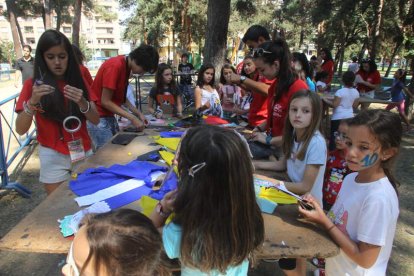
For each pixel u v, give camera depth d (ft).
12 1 73.56
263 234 4.11
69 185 6.13
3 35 207.72
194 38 83.51
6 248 4.27
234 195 3.64
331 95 23.70
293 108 5.97
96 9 90.43
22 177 14.62
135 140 9.12
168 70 14.44
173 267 4.13
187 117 12.23
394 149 4.44
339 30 69.62
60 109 7.32
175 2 72.90
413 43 37.27
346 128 4.76
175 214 3.89
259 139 8.30
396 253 9.48
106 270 3.17
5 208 11.76
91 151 8.36
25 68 24.25
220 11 23.47
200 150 3.61
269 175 6.81
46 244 4.31
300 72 12.56
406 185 14.23
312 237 4.59
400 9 38.09
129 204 5.41
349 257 4.53
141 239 3.23
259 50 7.51
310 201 4.83
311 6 71.31
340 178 8.68
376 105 34.99
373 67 26.50
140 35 92.48
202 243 3.67
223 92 16.60
